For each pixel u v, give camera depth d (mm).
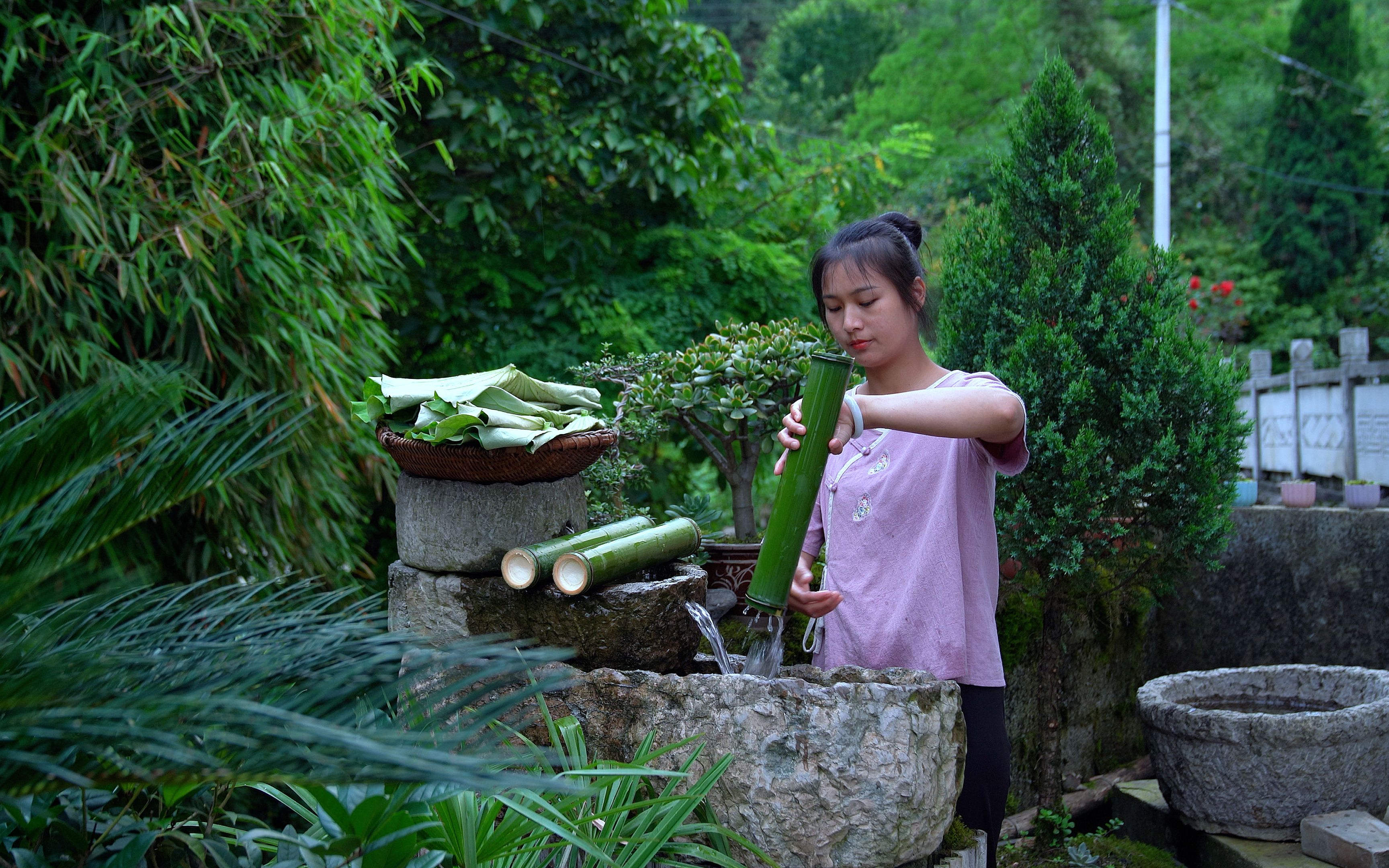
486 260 4625
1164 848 2918
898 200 11312
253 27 2951
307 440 3062
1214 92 15609
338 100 3029
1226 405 2555
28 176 2488
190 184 2865
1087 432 2443
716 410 2621
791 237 5602
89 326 2619
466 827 1415
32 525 1131
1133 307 2582
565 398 1983
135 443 1240
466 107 4281
